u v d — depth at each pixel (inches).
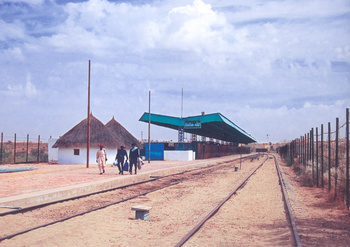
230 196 601.3
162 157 2160.4
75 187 644.7
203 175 1104.2
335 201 525.0
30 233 338.0
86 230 358.9
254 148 7249.0
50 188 639.1
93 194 614.5
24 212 440.8
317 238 321.1
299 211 463.8
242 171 1280.8
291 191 672.4
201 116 2121.1
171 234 350.6
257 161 2194.9
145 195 629.3
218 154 3198.8
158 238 335.3
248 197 610.5
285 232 344.8
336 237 325.7
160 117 2186.3
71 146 1605.6
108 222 399.5
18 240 314.0
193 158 2267.5
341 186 553.3
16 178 846.5
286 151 2144.4
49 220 405.7
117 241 323.6
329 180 619.2
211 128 2701.8
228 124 2255.2
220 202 539.8
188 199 587.2
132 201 555.8
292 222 372.2
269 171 1284.4
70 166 1384.1
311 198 586.9
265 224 392.8
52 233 340.8
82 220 402.9
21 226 372.8
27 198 510.9
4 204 471.5
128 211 470.9
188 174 1157.7
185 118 2153.1
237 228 372.8
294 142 1571.1
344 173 570.6
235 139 4397.1
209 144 2805.1
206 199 585.6
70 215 436.5
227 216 438.6
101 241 323.0
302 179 898.7
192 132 2871.6
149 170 1179.3
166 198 599.8
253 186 783.1
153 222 408.8
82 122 1678.2
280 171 1226.0
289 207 466.6
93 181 770.8
